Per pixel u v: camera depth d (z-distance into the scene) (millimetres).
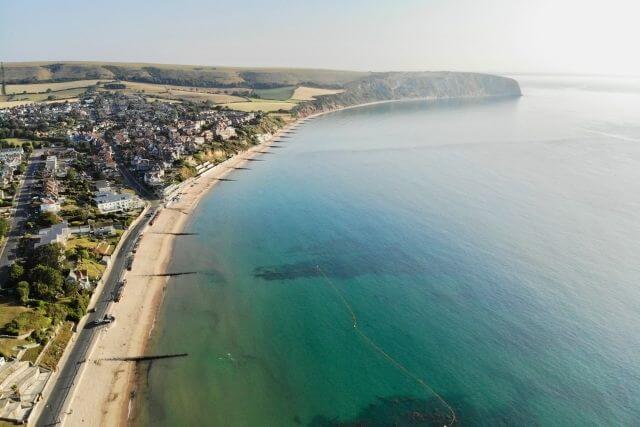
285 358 99125
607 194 196875
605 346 97250
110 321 108812
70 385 88438
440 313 112000
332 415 84062
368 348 101188
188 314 115062
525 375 90375
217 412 84812
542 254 139500
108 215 172250
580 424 78750
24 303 105188
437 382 90375
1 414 77438
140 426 81375
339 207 191375
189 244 156625
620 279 123500
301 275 133750
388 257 142375
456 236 155500
